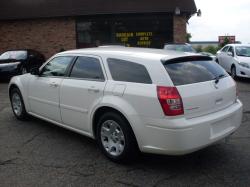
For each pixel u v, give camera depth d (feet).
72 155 16.75
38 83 20.39
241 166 15.24
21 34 72.95
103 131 16.08
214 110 14.98
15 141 18.92
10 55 50.24
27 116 22.95
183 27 66.23
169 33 66.80
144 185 13.53
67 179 14.08
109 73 16.03
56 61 19.56
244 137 19.16
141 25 67.41
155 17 66.59
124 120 14.93
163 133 13.66
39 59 53.83
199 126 13.82
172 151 13.65
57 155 16.76
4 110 26.71
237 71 44.39
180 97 13.65
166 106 13.52
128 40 68.33
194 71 15.08
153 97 13.82
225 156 16.40
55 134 20.10
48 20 71.10
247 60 43.80
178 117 13.60
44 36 71.87
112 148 15.81
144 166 15.37
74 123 17.94
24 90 21.91
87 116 16.85
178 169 15.02
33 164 15.66
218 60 53.16
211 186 13.35
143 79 14.60
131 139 14.88
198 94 14.23
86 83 16.87
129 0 68.08
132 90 14.60
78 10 68.80
